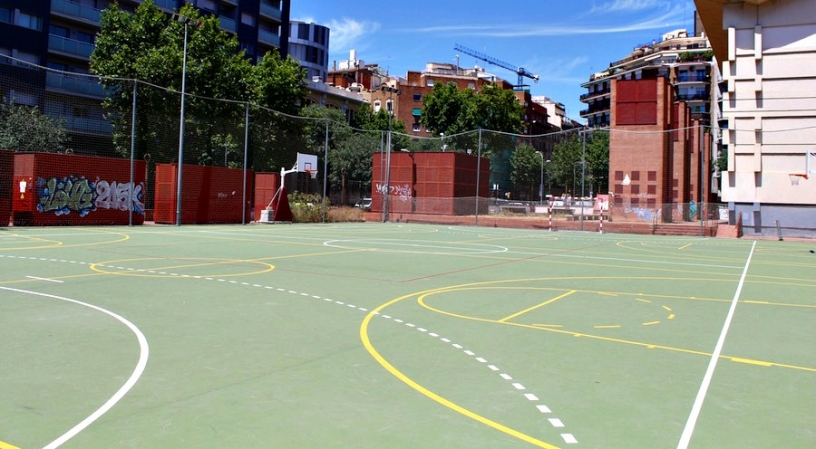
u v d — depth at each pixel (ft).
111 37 142.10
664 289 42.39
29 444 13.57
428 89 366.43
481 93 277.85
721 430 15.49
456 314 30.83
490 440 14.38
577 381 19.51
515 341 25.00
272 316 28.96
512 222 137.28
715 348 24.76
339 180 201.57
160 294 34.27
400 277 45.14
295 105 185.88
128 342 23.11
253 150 157.28
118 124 137.18
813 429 15.74
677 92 338.95
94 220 97.45
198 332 25.14
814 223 108.99
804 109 109.19
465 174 150.30
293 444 13.88
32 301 30.99
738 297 39.45
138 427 14.71
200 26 145.69
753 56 111.96
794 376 20.85
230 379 18.79
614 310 33.27
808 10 108.47
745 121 112.78
